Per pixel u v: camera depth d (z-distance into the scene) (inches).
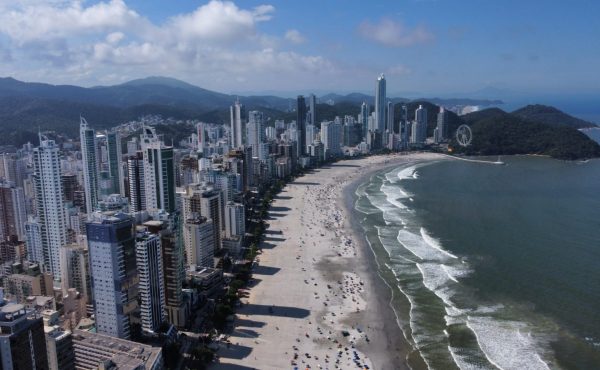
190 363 7258.9
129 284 7426.2
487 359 7175.2
